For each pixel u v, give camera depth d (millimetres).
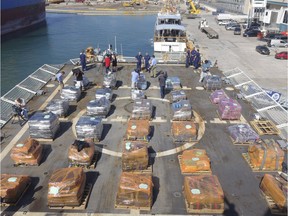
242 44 61594
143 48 55469
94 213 9992
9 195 10148
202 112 17719
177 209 10172
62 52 53688
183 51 37500
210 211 9961
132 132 14000
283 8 69875
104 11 104875
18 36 66125
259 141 13203
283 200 9930
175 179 11711
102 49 54750
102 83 22297
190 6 110375
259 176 11984
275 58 50844
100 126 14594
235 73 24750
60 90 20875
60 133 15125
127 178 10438
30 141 12836
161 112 17625
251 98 19828
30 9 75812
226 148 13938
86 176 11852
